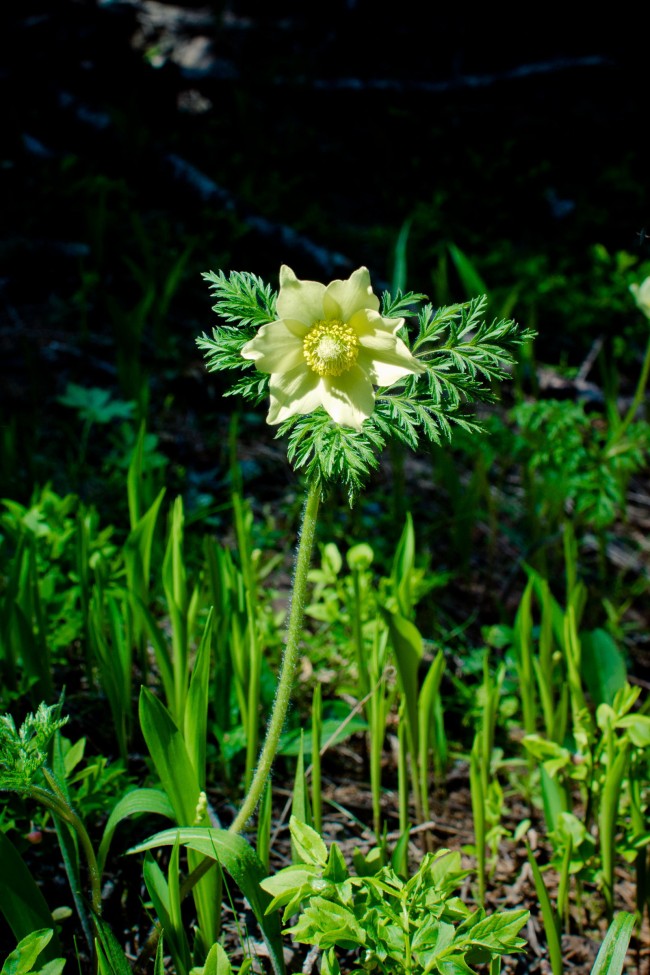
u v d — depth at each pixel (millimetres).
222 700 640
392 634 579
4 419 1011
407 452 1130
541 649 663
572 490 844
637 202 1972
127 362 999
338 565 702
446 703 757
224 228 1474
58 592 695
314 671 726
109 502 910
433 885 475
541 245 1831
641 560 1070
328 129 2166
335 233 1663
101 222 1244
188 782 501
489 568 956
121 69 1873
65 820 474
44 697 615
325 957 464
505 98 2266
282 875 469
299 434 452
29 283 1270
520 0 2449
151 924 566
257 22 2625
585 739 592
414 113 2197
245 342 466
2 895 469
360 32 2523
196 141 1898
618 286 1570
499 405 1201
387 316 471
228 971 460
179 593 596
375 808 614
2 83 1720
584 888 636
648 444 886
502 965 592
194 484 993
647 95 2287
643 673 894
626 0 2359
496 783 640
